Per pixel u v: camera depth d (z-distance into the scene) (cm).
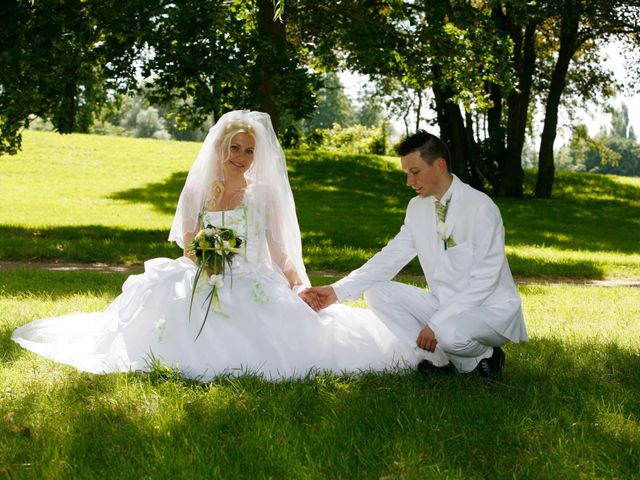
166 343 442
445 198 434
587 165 9138
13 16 1284
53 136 3272
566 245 1792
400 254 468
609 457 314
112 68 1286
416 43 1580
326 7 1510
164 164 2933
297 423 345
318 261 1264
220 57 1201
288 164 3070
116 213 1911
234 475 285
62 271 968
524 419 356
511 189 2811
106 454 305
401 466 299
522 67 2686
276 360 439
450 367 452
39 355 462
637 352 535
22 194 2173
